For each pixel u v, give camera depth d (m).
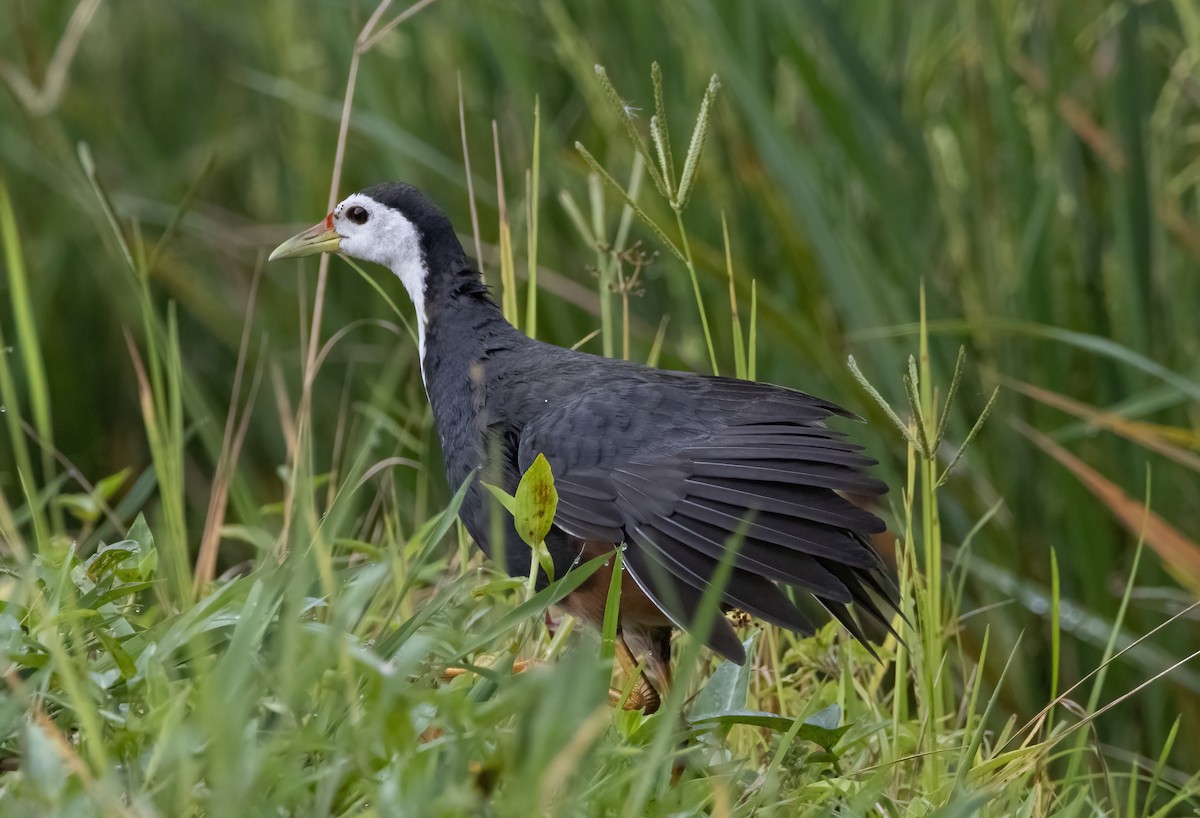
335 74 12.69
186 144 14.12
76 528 12.12
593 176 8.84
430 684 5.43
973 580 10.37
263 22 13.16
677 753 5.39
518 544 7.36
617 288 8.62
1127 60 10.30
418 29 12.30
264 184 13.70
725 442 7.01
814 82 10.59
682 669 4.73
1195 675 10.09
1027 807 5.99
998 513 10.41
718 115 11.07
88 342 13.28
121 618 5.89
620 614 7.23
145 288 8.48
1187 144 11.76
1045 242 10.57
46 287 13.09
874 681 7.63
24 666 5.24
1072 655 10.20
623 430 7.19
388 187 8.66
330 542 5.89
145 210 13.05
